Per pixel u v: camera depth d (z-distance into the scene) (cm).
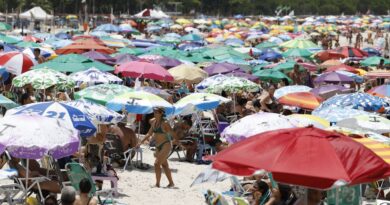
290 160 1455
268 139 1541
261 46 9906
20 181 2241
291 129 1593
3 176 2075
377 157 1491
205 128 3838
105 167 2711
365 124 2898
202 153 3691
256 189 2239
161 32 16962
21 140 2048
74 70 4809
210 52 7144
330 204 1991
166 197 2783
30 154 2041
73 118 2442
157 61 6012
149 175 3225
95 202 2089
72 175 2256
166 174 2981
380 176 1462
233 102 4572
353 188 1981
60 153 2086
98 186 2662
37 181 2256
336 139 1534
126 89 3619
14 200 2281
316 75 6862
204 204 2691
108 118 2778
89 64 4966
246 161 1485
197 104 3662
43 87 4025
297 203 1788
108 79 4491
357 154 1488
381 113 3950
